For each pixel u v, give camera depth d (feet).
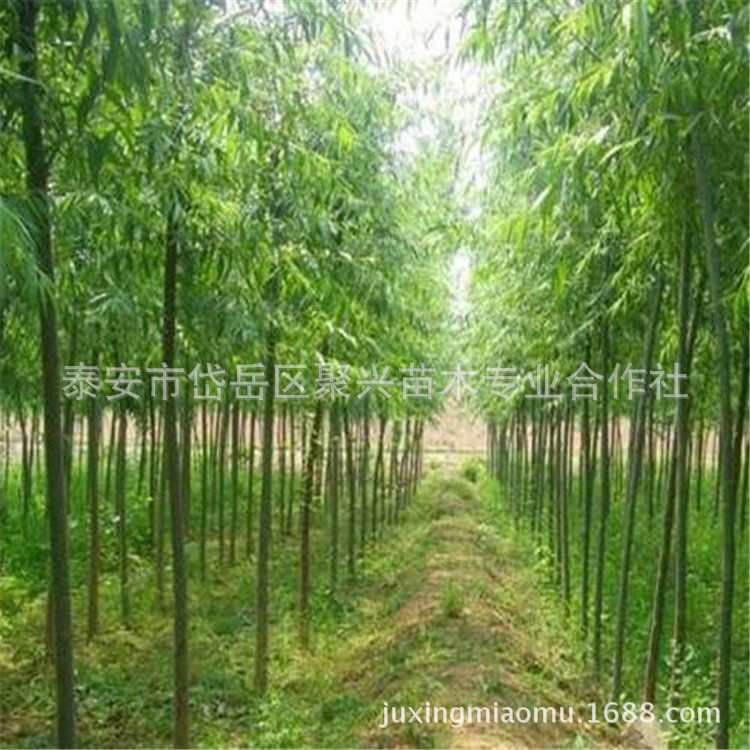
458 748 18.90
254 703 24.68
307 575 30.63
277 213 21.08
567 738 20.99
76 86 12.60
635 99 13.53
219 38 14.11
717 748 14.39
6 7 11.35
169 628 31.86
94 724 23.53
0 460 62.59
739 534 32.89
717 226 15.35
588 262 20.85
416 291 32.45
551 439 43.24
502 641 26.22
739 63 12.09
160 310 22.36
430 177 27.32
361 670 26.86
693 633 27.66
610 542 39.91
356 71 18.52
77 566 38.42
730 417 14.10
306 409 33.01
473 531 49.44
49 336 12.70
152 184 15.62
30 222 10.73
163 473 33.96
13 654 28.86
